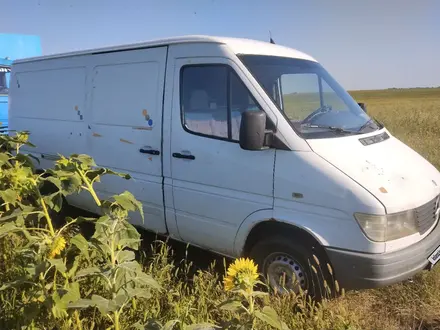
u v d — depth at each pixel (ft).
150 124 15.14
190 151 13.98
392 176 11.78
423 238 11.82
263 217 12.42
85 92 17.70
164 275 12.12
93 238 7.97
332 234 11.34
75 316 8.84
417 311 12.39
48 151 19.89
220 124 13.38
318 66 16.16
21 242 11.69
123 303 7.34
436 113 56.44
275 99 12.84
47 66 19.88
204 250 15.29
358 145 12.62
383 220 10.77
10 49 30.04
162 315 10.10
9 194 8.71
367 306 12.66
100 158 17.13
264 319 6.51
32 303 8.13
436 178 13.14
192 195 14.06
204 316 10.03
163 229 15.34
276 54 14.64
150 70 15.25
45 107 20.04
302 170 11.75
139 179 15.62
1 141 11.79
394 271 11.02
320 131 12.75
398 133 43.47
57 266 7.45
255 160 12.57
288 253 12.21
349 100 16.01
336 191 11.22
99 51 17.11
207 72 13.78
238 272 6.57
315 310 11.30
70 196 18.75
